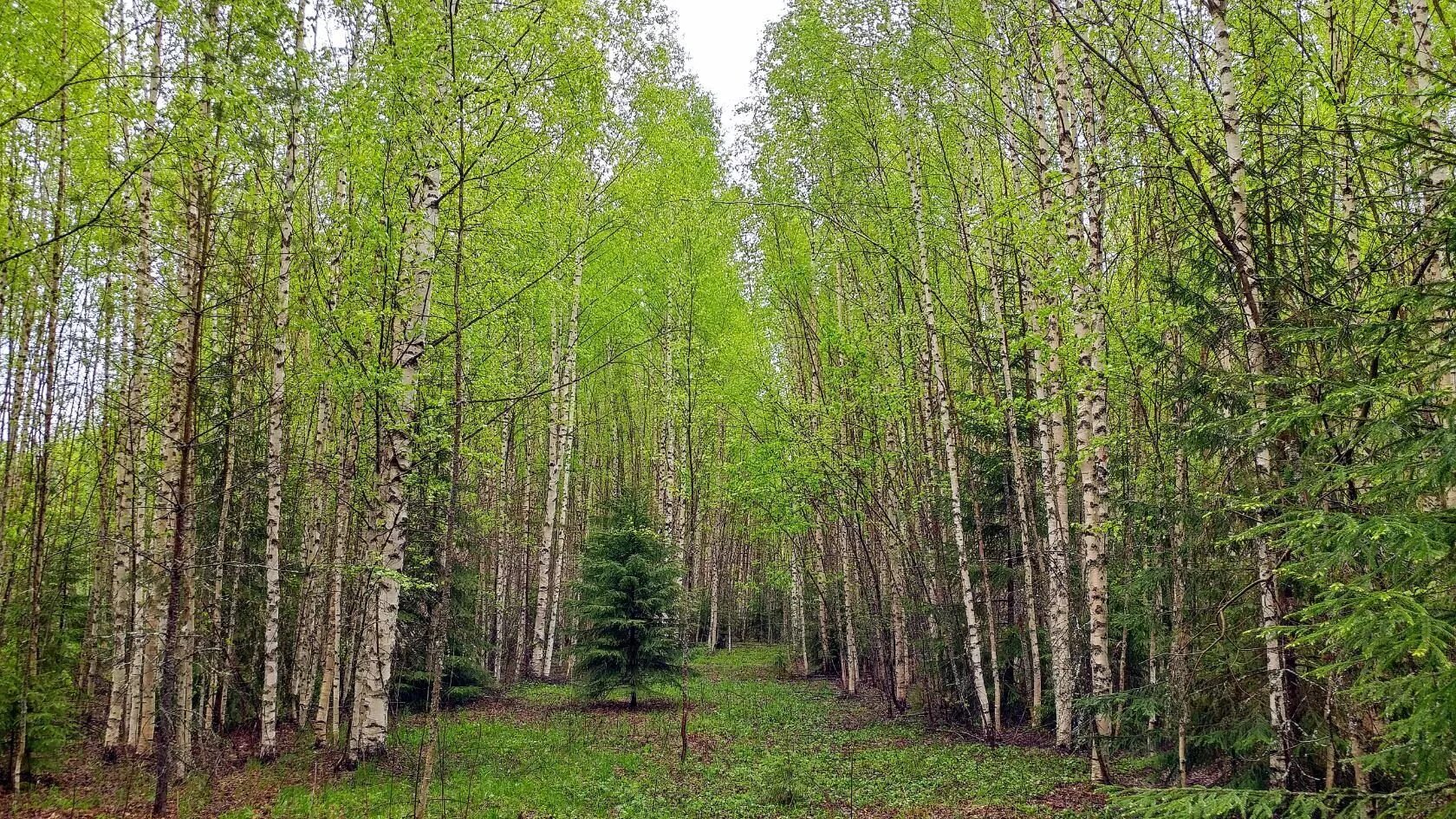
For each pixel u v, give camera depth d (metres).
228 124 9.66
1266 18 8.41
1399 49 6.79
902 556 16.72
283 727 14.88
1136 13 7.77
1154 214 9.53
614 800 10.57
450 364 12.95
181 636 10.10
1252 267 6.41
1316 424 5.60
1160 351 8.18
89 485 17.00
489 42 9.48
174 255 10.61
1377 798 3.99
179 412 11.38
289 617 15.78
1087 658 13.26
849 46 15.42
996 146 15.73
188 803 9.37
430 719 8.09
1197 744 8.21
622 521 19.53
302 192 12.59
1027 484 15.26
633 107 21.31
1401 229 5.41
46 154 10.05
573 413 24.94
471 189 10.70
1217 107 6.71
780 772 11.56
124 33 8.80
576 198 19.75
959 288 18.48
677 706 18.53
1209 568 7.79
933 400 16.97
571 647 20.41
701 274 20.53
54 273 11.20
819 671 26.55
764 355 23.73
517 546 25.31
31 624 10.85
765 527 21.06
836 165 17.56
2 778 10.14
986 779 11.11
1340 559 4.00
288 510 15.97
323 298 11.70
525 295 15.77
